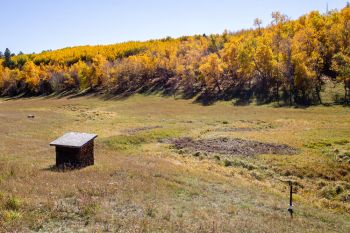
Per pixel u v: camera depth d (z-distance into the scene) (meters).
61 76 171.75
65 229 12.19
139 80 154.00
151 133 51.56
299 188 29.14
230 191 23.31
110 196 17.42
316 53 103.00
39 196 15.89
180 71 135.38
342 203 25.80
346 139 42.19
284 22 148.88
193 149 42.06
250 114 76.50
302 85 92.94
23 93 180.00
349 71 85.50
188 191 21.23
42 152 34.47
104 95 144.12
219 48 168.75
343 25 112.25
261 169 33.72
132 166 27.48
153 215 14.98
